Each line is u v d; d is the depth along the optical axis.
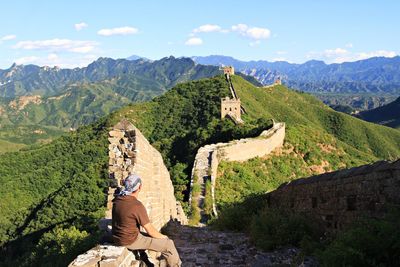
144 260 6.81
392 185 7.77
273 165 40.94
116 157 10.44
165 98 105.94
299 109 139.75
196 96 104.06
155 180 13.72
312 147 49.62
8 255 41.31
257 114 92.56
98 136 94.00
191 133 61.94
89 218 20.83
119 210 6.23
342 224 9.57
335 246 7.18
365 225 7.38
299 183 12.77
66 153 92.38
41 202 55.72
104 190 47.66
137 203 6.29
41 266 13.58
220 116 79.44
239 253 10.69
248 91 115.12
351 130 128.38
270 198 16.61
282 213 13.18
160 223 14.13
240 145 38.81
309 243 9.56
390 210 7.33
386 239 6.60
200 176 32.12
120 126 10.76
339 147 54.12
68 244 13.15
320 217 10.86
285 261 9.43
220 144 39.06
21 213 57.12
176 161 52.44
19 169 92.12
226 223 15.71
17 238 45.16
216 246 11.80
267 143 43.00
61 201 47.00
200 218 24.75
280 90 150.50
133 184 6.38
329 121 131.38
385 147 120.44
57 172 86.25
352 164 50.06
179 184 33.16
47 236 21.77
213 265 9.64
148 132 93.75
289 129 52.59
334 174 10.30
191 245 12.12
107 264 5.45
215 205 26.95
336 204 9.95
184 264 9.73
